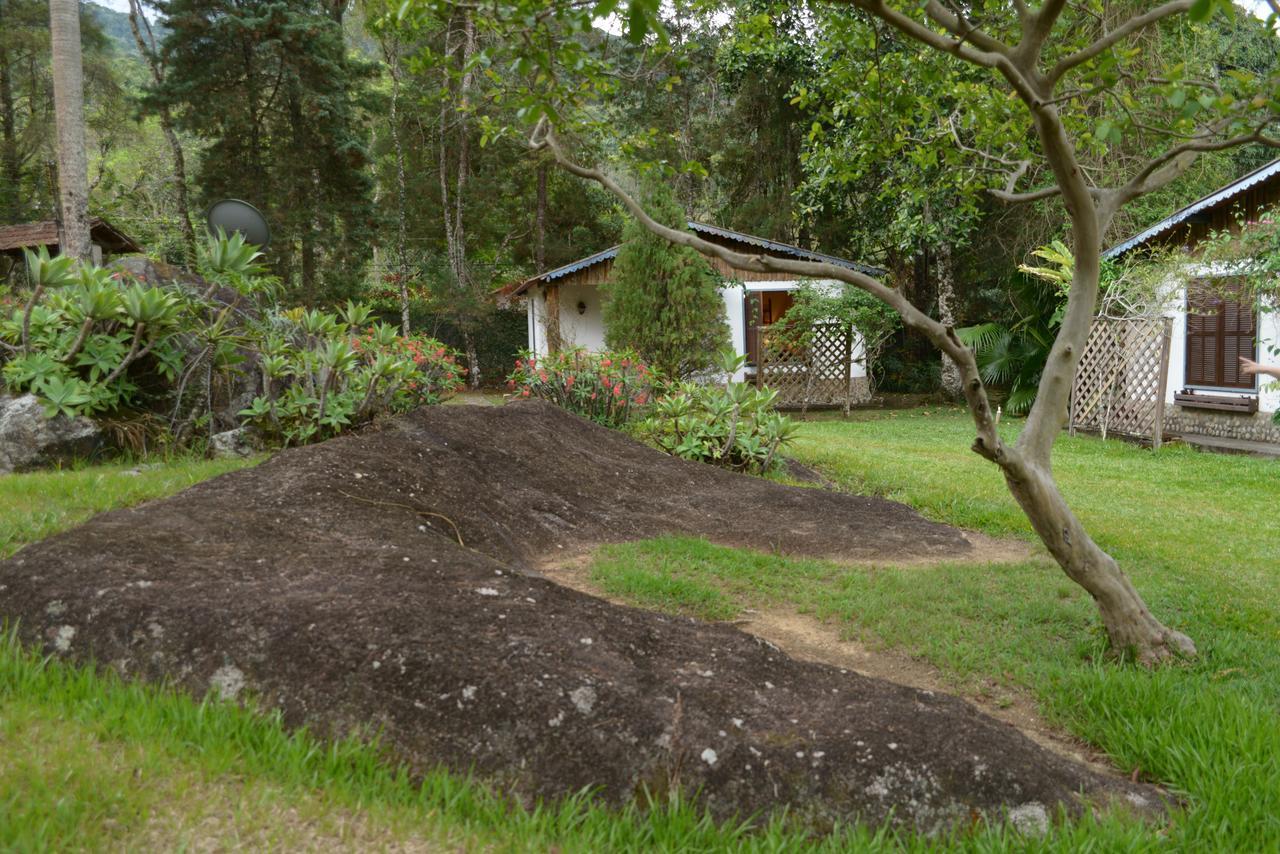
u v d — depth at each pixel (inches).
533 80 164.2
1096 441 557.0
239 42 972.6
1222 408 565.9
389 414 353.4
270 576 144.3
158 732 103.2
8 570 137.1
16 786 87.3
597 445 341.1
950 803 106.7
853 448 463.5
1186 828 106.2
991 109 220.1
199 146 1407.5
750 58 875.4
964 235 759.7
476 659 119.2
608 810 103.7
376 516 200.2
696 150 1125.7
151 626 123.3
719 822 103.4
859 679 136.1
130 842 83.5
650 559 224.5
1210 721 131.3
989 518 300.8
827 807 105.1
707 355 670.5
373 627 123.0
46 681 112.9
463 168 1149.7
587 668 121.9
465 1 140.6
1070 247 644.1
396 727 111.0
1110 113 191.3
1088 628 188.4
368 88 1178.6
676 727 111.5
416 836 91.8
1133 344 547.2
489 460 279.0
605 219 1285.7
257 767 99.2
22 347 298.0
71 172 559.5
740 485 324.2
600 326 916.0
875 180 797.2
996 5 209.9
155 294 301.6
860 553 252.8
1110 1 226.2
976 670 166.9
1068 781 114.9
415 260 1259.8
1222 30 670.5
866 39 219.9
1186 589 223.9
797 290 767.1
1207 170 727.1
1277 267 468.8
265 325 358.6
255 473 215.2
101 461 290.2
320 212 1000.2
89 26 1267.2
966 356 142.2
